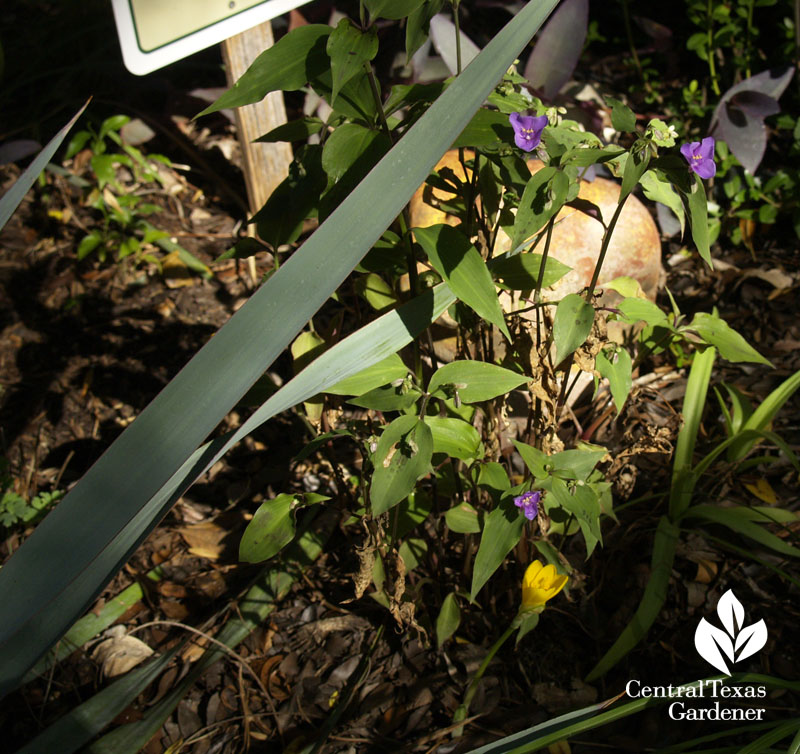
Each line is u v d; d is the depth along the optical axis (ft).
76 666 2.93
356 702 2.73
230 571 3.21
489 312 1.88
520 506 2.13
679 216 2.04
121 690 2.65
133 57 2.75
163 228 4.79
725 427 3.51
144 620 3.06
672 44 5.61
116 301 4.41
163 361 4.08
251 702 2.78
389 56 4.56
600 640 2.83
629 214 3.50
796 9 4.34
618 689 2.69
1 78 5.31
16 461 3.66
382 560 2.61
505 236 3.03
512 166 1.95
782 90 4.36
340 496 2.70
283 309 1.66
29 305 4.39
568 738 2.57
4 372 4.06
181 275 4.51
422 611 2.88
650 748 2.53
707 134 4.59
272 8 2.83
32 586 1.57
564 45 4.15
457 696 2.71
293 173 2.20
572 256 3.37
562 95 4.42
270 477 3.53
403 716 2.68
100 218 4.82
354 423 2.40
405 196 1.64
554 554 2.43
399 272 2.45
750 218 4.36
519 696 2.69
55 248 4.69
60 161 5.12
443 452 2.23
